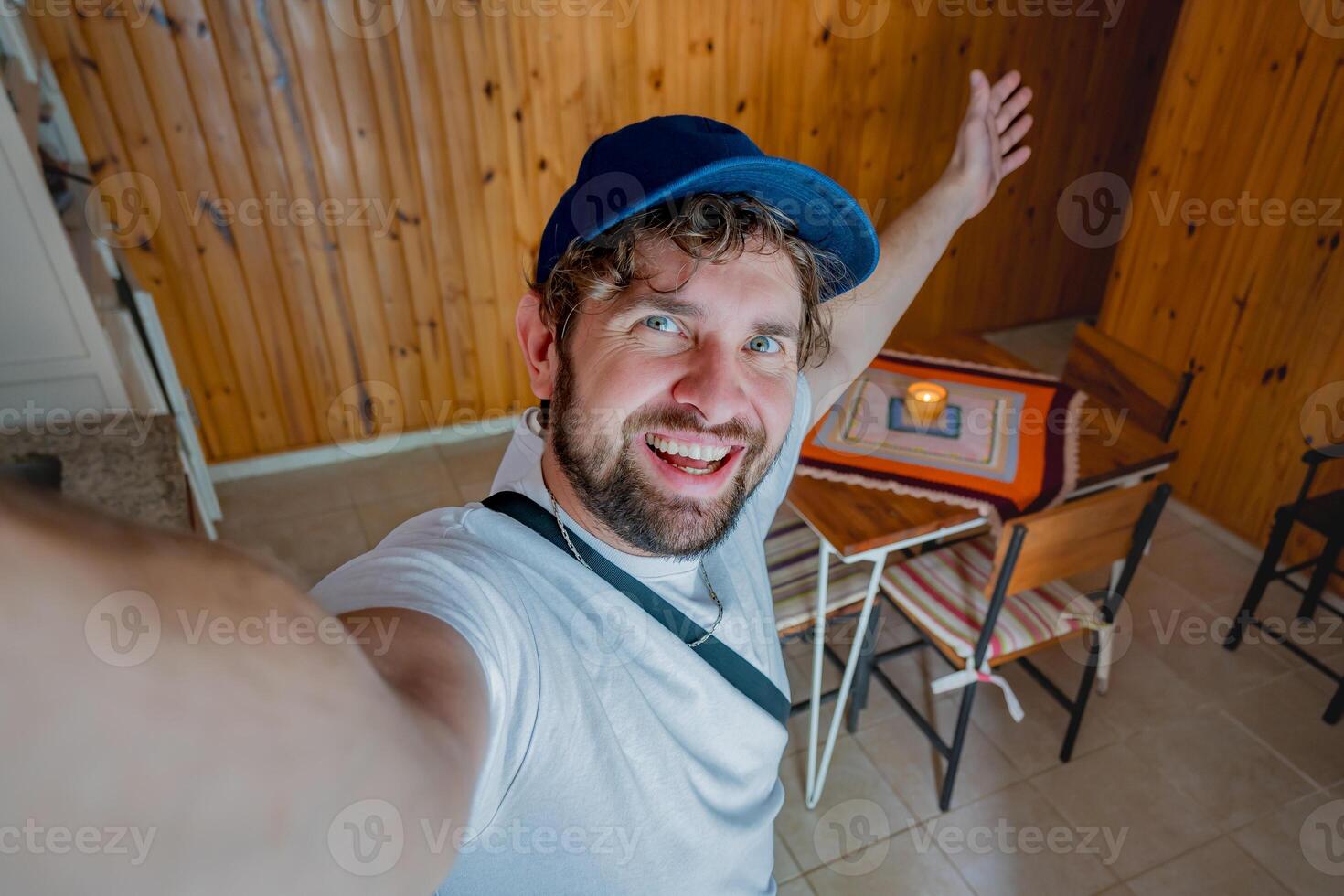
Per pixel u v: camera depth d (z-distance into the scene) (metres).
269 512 1.97
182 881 0.14
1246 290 1.73
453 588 0.35
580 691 0.38
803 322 0.47
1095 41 2.32
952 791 1.31
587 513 0.43
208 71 1.64
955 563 1.36
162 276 1.79
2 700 0.12
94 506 0.14
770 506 0.64
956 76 2.24
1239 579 1.78
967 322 2.69
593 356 0.40
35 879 0.12
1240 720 1.47
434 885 0.21
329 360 2.03
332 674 0.17
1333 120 1.51
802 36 2.03
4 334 1.24
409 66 1.75
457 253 2.00
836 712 1.25
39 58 1.50
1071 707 1.37
